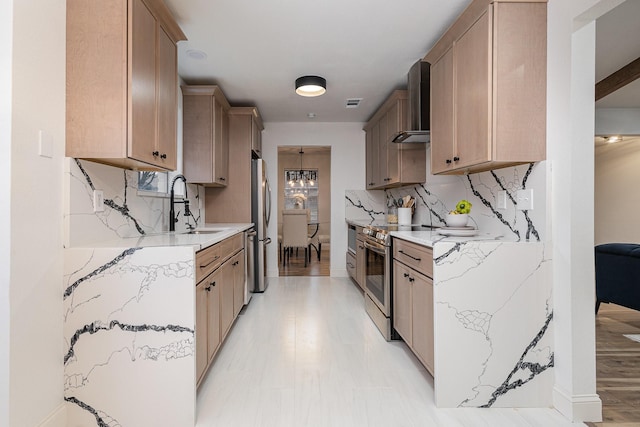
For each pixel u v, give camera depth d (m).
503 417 1.77
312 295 4.23
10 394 1.33
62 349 1.62
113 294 1.65
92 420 1.64
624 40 2.78
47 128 1.54
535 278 1.87
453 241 1.89
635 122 4.59
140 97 1.78
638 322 3.33
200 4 2.18
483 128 1.97
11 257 1.33
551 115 1.88
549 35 1.90
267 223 4.72
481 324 1.86
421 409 1.83
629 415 1.79
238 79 3.49
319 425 1.69
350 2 2.18
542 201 1.91
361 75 3.43
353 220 5.14
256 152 4.61
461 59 2.22
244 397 1.93
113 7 1.67
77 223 1.72
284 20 2.38
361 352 2.55
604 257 3.49
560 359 1.83
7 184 1.33
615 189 5.74
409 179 3.86
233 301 2.91
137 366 1.65
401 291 2.56
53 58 1.58
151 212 2.65
